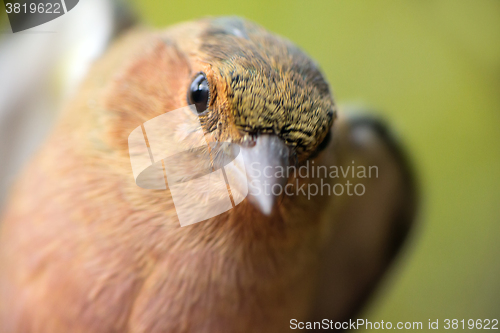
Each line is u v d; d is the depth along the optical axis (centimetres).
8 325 73
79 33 76
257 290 73
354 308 89
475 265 96
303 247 74
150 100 73
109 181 73
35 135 76
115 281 73
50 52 77
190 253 73
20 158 76
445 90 93
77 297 73
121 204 73
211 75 72
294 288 74
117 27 76
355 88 95
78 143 73
